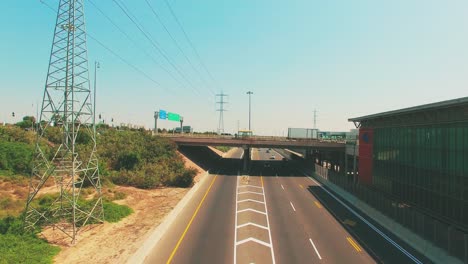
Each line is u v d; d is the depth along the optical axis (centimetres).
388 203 3644
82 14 3250
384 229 3462
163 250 2794
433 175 3838
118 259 2539
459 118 3381
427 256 2692
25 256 2434
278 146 8288
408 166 4434
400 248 2889
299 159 11281
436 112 3794
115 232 3212
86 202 4134
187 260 2573
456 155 3416
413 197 4300
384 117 5128
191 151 9712
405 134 4538
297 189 5922
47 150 6219
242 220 3734
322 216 3981
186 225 3547
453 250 2472
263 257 2641
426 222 2853
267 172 8319
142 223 3531
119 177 5809
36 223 3259
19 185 4706
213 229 3391
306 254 2716
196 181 6253
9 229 2947
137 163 6600
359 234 3275
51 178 5175
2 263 2250
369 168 5791
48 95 3103
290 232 3309
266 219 3794
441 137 3691
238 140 8406
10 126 7262
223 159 11912
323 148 8050
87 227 3350
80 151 6538
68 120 3147
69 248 2786
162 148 7538
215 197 5084
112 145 7319
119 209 3884
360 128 6162
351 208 4444
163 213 3928
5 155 5291
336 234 3269
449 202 3519
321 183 6662
